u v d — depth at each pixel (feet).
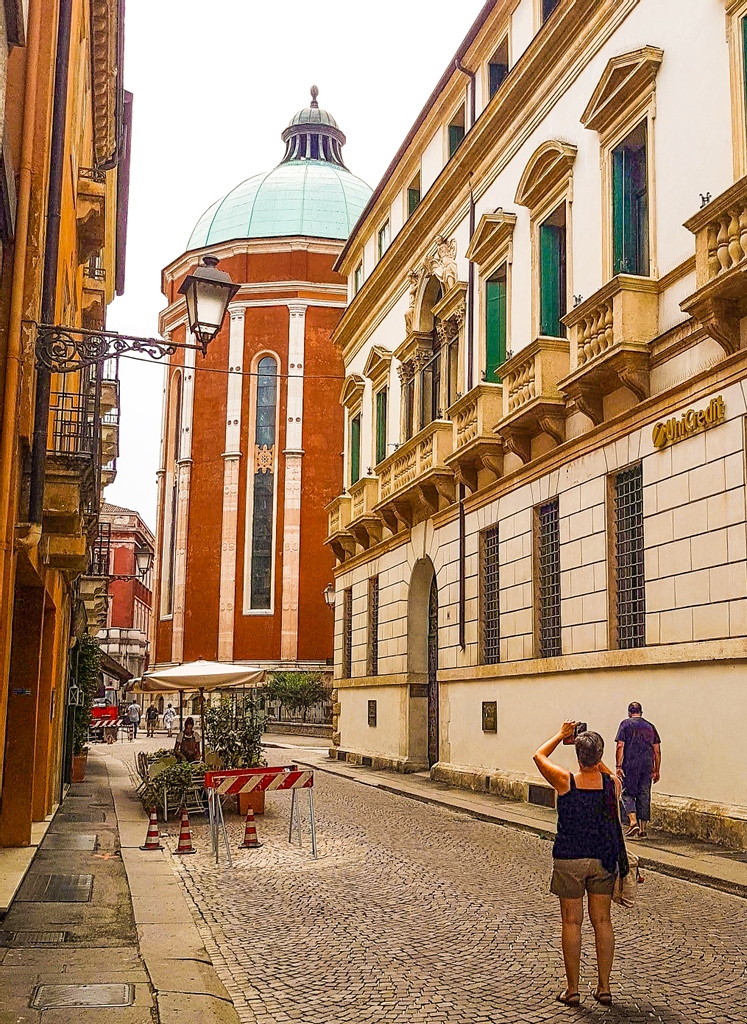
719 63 44.37
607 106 52.60
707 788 42.45
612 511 52.11
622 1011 20.98
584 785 22.20
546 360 57.47
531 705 59.88
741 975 23.58
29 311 30.53
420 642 84.84
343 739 103.65
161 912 30.04
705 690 42.91
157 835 44.24
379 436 97.14
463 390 74.43
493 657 67.87
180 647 172.04
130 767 94.48
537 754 22.84
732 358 41.60
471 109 75.25
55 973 23.04
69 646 71.05
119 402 51.55
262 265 175.22
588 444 54.13
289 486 168.96
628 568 50.78
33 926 28.14
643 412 48.70
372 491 96.17
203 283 33.01
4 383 28.53
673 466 46.11
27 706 41.70
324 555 168.55
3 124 24.85
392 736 87.71
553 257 61.46
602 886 21.68
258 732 62.49
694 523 44.27
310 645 165.89
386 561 92.32
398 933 28.25
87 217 49.85
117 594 228.63
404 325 90.94
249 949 26.66
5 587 28.81
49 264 32.81
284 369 172.65
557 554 59.00
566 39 58.90
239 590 169.07
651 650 46.62
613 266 52.75
